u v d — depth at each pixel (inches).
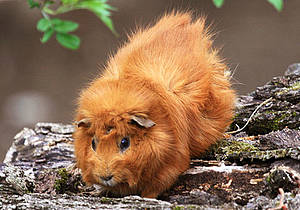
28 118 826.8
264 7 1009.5
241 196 290.0
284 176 277.9
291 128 363.6
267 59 836.6
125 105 287.6
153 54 334.3
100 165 283.6
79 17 1039.6
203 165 329.7
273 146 318.7
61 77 921.5
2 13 1095.0
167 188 306.7
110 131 287.6
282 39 898.1
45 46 1008.9
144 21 987.3
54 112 837.2
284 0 1023.6
